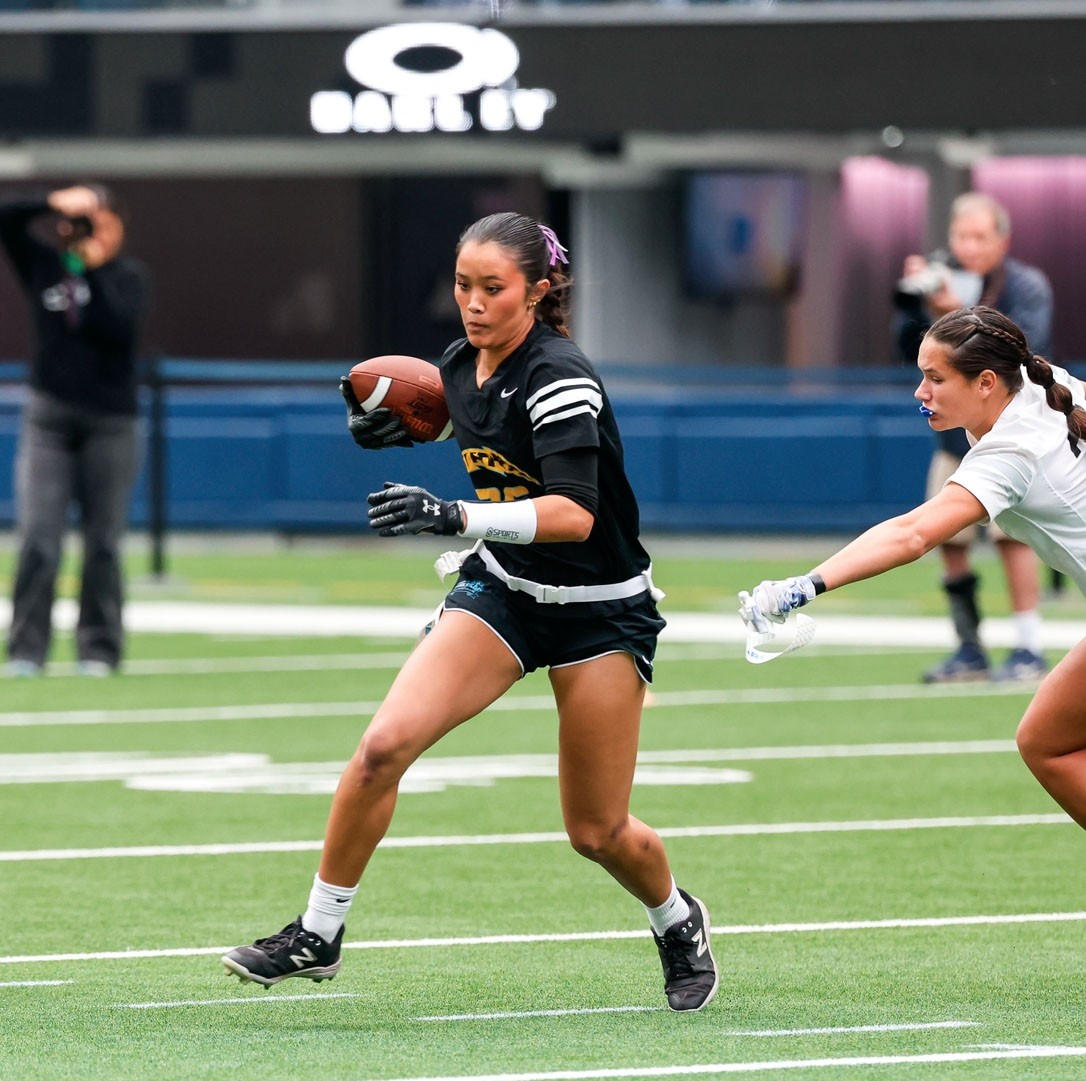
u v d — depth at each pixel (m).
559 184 96.25
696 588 65.31
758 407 75.31
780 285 96.69
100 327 44.28
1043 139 92.06
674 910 20.19
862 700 43.97
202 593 65.12
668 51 85.06
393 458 76.44
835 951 22.78
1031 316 40.69
